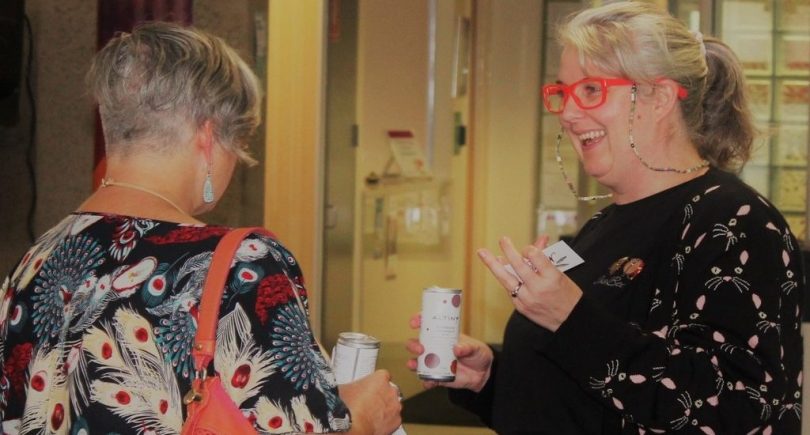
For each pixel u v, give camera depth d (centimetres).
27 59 414
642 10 207
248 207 418
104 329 146
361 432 158
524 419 206
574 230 645
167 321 144
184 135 156
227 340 143
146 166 157
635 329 186
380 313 558
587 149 207
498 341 652
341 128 499
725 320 182
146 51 156
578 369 185
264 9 411
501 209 654
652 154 203
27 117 416
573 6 639
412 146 583
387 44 549
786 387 184
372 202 540
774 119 502
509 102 648
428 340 204
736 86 209
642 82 200
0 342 156
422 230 601
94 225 154
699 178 201
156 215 153
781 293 186
